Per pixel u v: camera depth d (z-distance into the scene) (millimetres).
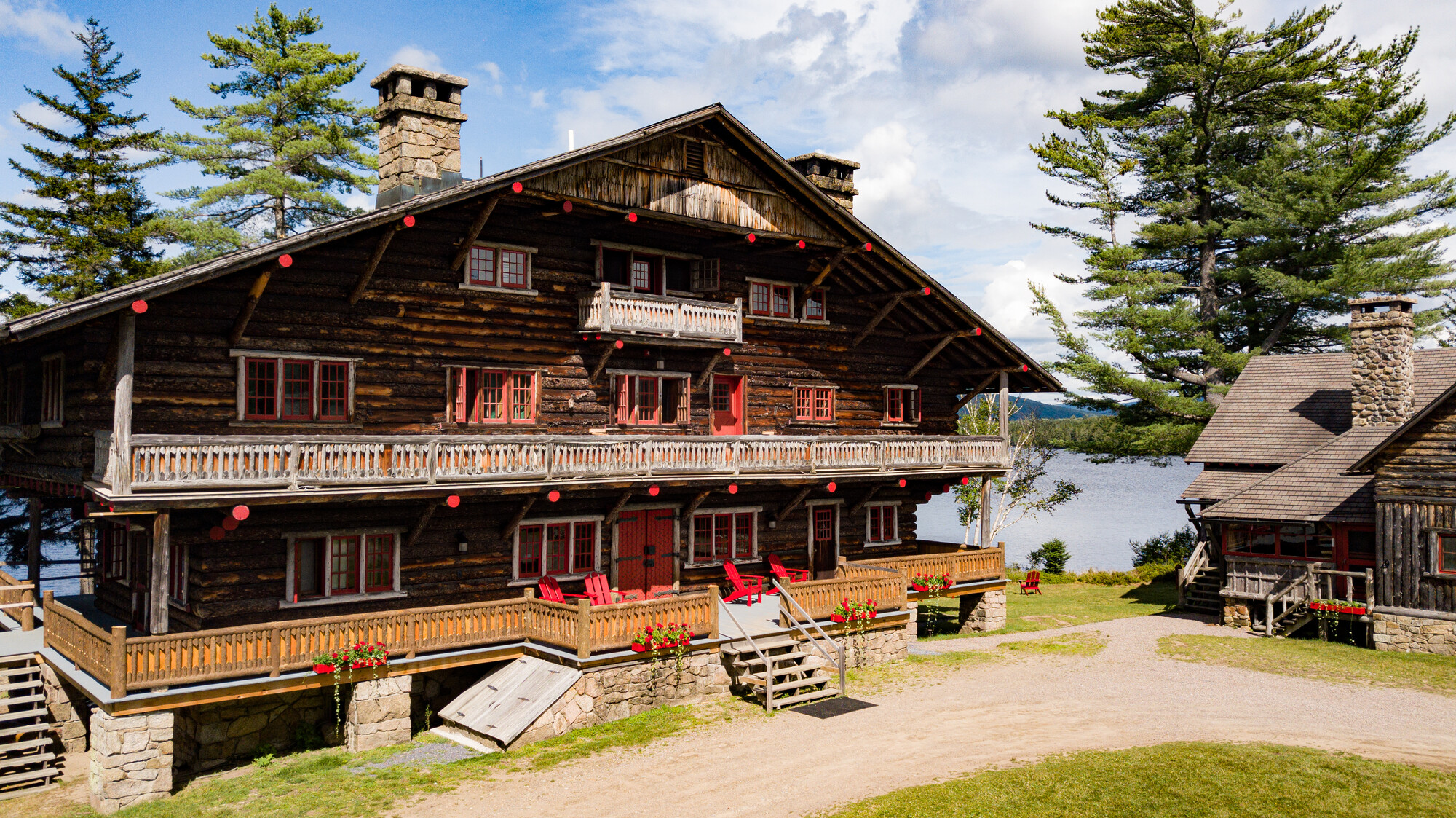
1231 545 29641
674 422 25156
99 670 15758
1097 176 43781
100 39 38156
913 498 30844
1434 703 19906
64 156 36438
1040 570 41344
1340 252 40719
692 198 23297
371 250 20125
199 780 16328
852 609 22609
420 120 21609
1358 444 29234
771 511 27016
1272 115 43781
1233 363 41406
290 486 17047
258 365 18984
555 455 20188
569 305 23109
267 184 37844
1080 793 14836
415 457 18406
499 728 17453
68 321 15359
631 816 14180
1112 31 43688
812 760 16406
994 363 30234
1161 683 21469
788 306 27328
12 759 16859
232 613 18484
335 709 18328
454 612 18766
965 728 18188
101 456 16688
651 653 19281
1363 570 26766
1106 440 45469
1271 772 15664
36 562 24125
